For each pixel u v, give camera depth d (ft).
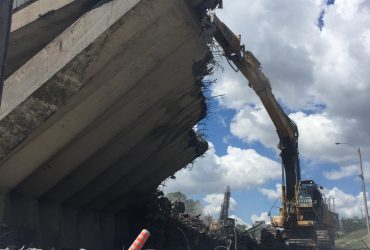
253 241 112.98
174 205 119.96
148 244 90.89
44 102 53.78
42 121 54.39
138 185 93.20
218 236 111.45
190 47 59.52
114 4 51.08
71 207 77.15
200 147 99.30
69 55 52.60
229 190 173.88
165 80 64.03
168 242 97.60
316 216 119.44
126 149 74.38
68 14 57.00
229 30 91.76
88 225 82.23
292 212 119.55
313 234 117.80
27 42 61.16
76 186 72.38
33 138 55.93
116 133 67.15
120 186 86.43
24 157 57.36
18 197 62.13
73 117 57.06
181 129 83.82
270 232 119.96
